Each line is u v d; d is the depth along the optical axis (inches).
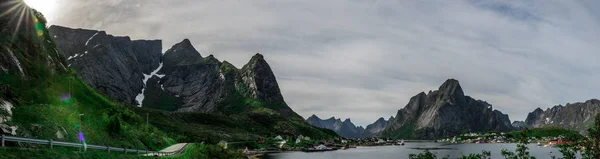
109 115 4042.8
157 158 2655.0
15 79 3334.2
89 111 4069.9
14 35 4055.1
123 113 4805.6
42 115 2481.5
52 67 4493.1
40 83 3769.7
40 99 3289.9
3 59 3383.4
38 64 4131.4
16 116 2265.0
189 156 3836.1
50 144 1872.5
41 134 2196.1
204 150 4827.8
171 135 7780.5
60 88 4205.2
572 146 2498.8
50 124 2406.5
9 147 1606.8
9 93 2544.3
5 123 2003.0
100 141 2874.0
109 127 3334.2
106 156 2242.9
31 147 1860.2
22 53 3951.8
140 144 3727.9
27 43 4200.3
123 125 3939.5
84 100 4552.2
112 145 3014.3
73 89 4554.6
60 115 2758.4
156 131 5359.3
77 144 2064.5
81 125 2847.0
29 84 3501.5
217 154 5108.3
